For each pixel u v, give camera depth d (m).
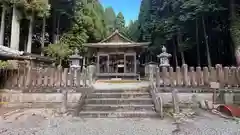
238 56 16.12
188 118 5.68
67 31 22.64
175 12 23.61
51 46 18.34
